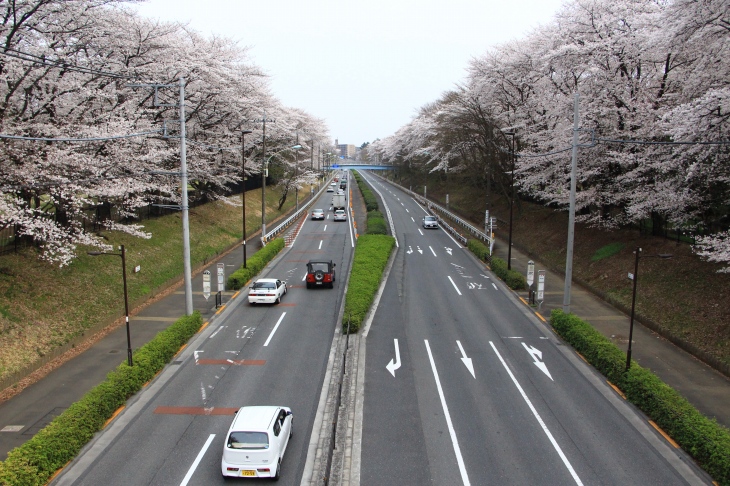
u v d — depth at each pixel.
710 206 24.78
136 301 24.95
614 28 28.91
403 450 13.18
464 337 21.86
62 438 12.34
